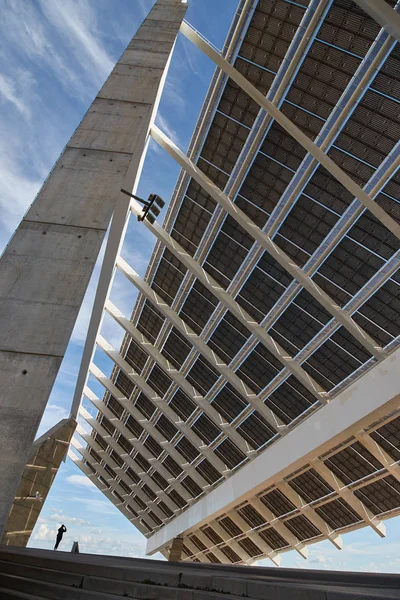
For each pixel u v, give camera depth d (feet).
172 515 137.08
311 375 57.77
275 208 49.75
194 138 53.62
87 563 19.11
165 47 36.68
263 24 42.04
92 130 29.66
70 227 24.73
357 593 12.00
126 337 91.04
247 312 60.13
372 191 40.81
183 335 73.82
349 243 45.42
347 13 36.24
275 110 41.24
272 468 67.51
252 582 14.52
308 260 49.57
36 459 78.38
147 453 116.78
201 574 16.25
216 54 42.27
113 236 59.31
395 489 63.46
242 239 54.95
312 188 45.75
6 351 20.31
